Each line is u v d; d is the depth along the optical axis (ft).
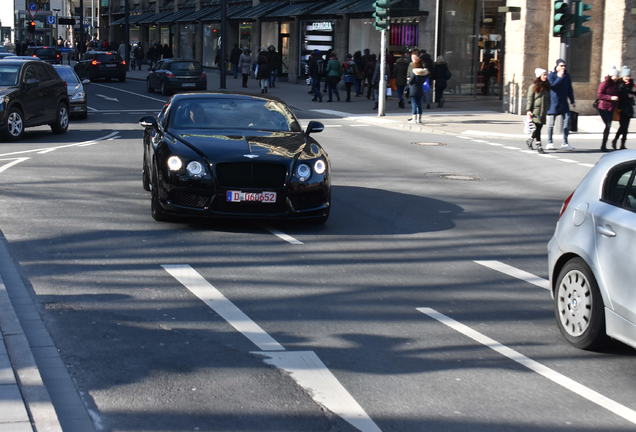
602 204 22.58
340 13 142.72
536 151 72.02
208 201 36.17
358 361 21.35
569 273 23.32
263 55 137.80
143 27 263.70
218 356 21.43
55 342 22.13
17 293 26.55
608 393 19.66
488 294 28.40
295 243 35.04
